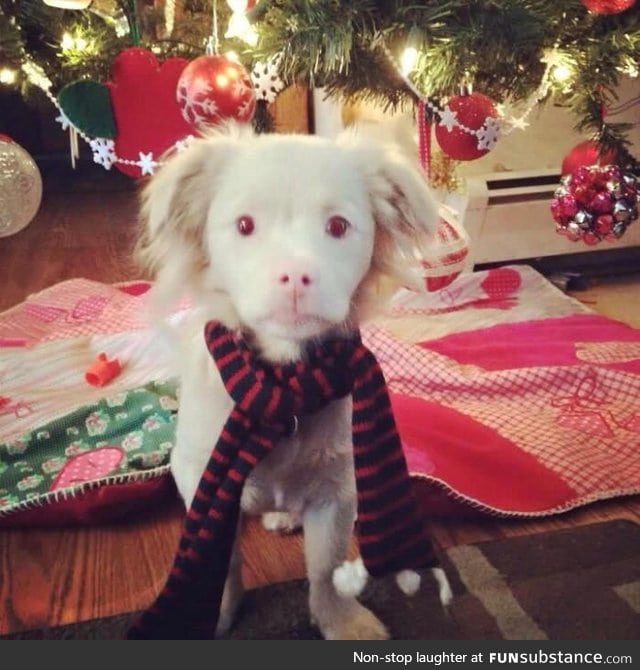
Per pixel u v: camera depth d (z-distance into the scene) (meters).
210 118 1.14
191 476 0.88
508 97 1.54
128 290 1.97
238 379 0.79
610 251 2.21
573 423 1.31
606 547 1.02
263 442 0.80
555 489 1.15
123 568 1.03
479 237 1.99
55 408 1.39
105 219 2.86
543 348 1.57
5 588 0.99
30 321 1.77
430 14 1.25
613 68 1.35
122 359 1.57
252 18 1.33
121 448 1.20
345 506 0.87
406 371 1.45
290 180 0.72
